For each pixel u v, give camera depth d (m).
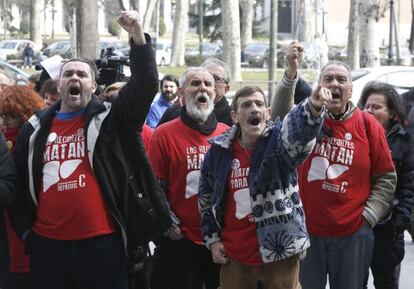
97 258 6.86
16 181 7.09
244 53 66.94
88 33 23.73
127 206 6.95
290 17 95.81
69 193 6.86
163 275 8.29
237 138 7.13
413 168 8.43
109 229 6.90
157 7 72.94
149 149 8.29
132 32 6.84
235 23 45.38
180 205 8.13
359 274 7.83
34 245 7.02
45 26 102.19
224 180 7.09
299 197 7.05
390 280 8.76
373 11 32.53
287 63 8.32
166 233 7.79
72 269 6.91
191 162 8.10
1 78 9.67
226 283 7.28
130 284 7.34
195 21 80.69
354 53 45.62
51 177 6.92
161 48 67.69
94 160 6.86
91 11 23.66
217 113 9.02
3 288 7.78
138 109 6.89
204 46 73.44
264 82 28.44
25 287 7.70
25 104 7.88
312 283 7.82
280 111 8.44
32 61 59.91
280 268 7.06
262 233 6.93
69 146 6.94
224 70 9.12
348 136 7.71
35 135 7.04
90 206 6.84
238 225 7.08
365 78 18.97
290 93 8.38
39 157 6.99
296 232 6.94
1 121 7.91
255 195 6.95
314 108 6.54
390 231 8.55
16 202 7.21
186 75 8.21
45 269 6.97
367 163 7.74
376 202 7.80
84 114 7.00
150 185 7.06
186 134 8.17
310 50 38.22
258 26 91.00
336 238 7.71
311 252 7.79
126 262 7.07
